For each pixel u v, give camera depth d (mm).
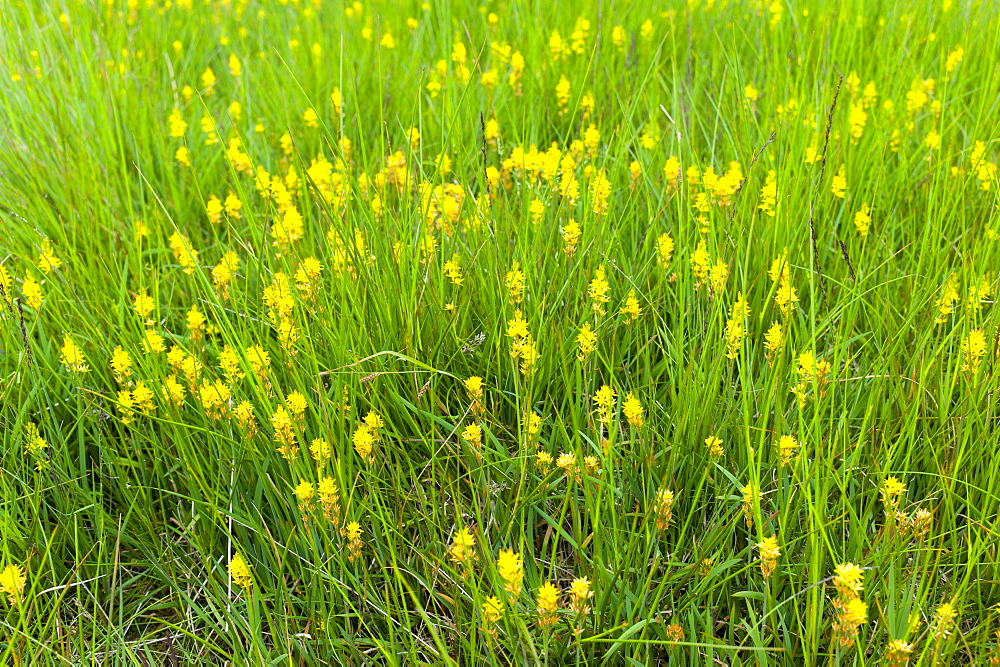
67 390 2402
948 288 2205
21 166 3396
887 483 1800
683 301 2230
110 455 2275
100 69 4023
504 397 2385
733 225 2570
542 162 2764
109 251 3020
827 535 1937
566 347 2432
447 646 1968
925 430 2109
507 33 4441
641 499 2139
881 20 4117
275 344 2377
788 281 2098
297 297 2338
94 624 1999
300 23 4926
